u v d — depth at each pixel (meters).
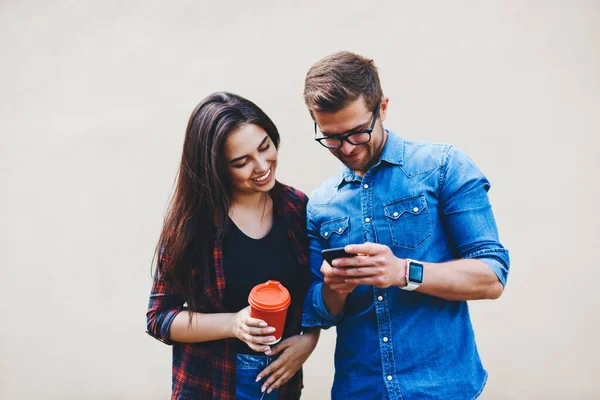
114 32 2.40
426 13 2.09
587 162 2.00
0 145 2.54
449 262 1.17
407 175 1.28
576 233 2.02
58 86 2.47
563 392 2.06
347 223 1.35
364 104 1.16
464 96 2.08
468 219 1.20
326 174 2.22
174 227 1.42
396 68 2.13
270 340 1.25
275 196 1.51
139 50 2.38
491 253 1.17
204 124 1.35
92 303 2.48
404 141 1.33
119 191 2.44
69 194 2.48
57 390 2.52
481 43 2.05
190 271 1.43
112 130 2.43
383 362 1.27
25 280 2.54
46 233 2.52
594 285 2.02
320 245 1.45
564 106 2.00
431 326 1.25
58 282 2.51
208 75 2.31
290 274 1.46
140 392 2.44
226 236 1.43
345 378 1.36
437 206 1.26
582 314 2.03
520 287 2.08
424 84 2.11
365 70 1.18
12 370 2.57
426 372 1.25
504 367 2.11
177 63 2.34
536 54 2.01
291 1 2.21
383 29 2.13
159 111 2.38
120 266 2.45
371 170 1.31
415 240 1.26
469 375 1.28
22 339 2.55
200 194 1.40
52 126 2.49
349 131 1.17
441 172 1.25
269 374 1.41
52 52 2.47
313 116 1.22
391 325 1.27
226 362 1.40
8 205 2.55
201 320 1.38
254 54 2.26
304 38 2.21
